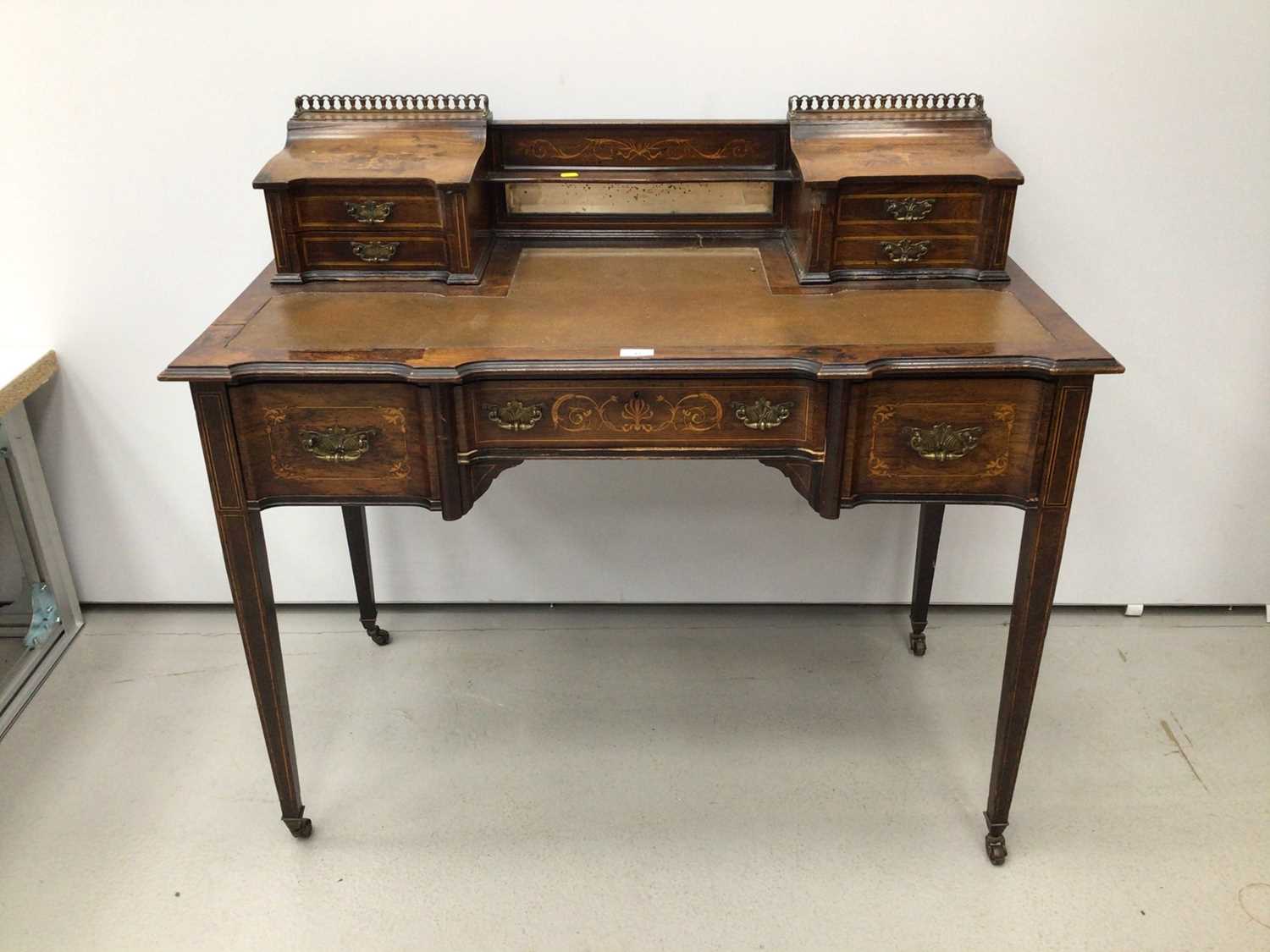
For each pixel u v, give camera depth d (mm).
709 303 1606
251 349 1452
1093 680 2135
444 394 1421
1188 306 2027
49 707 2082
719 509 2236
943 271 1696
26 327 2070
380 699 2109
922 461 1494
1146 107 1873
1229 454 2154
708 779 1906
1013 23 1821
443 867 1734
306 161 1686
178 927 1628
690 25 1841
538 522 2258
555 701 2102
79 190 1960
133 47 1852
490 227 1857
